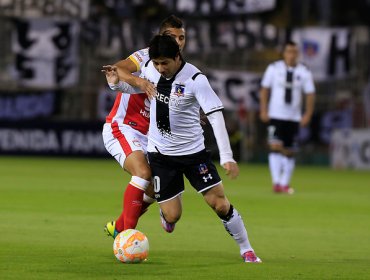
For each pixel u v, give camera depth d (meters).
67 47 92.31
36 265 25.45
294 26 93.38
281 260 27.95
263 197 52.56
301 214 43.25
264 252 30.00
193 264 26.44
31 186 55.78
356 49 93.62
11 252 28.06
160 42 25.75
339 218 41.81
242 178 71.19
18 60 92.44
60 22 92.06
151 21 92.00
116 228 29.53
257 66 93.19
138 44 92.19
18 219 37.59
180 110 26.53
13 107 93.75
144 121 29.83
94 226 35.94
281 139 56.44
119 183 60.91
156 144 27.25
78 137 93.69
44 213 40.38
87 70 93.31
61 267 25.14
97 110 94.00
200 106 26.77
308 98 57.41
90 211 41.81
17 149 94.31
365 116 93.25
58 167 78.06
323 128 94.62
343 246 31.98
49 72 92.50
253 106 93.56
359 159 89.56
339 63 92.81
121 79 27.66
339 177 76.12
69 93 93.88
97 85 93.50
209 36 92.69
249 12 92.69
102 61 93.00
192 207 45.25
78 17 92.25
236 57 93.06
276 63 57.06
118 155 29.09
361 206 48.31
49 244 30.22
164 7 92.00
